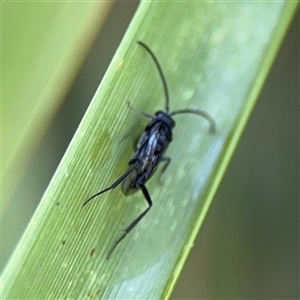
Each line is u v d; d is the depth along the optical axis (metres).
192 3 0.08
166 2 0.08
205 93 0.08
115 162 0.08
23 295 0.07
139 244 0.08
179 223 0.08
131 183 0.08
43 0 0.07
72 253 0.07
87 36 0.08
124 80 0.08
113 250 0.08
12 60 0.07
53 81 0.08
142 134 0.08
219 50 0.08
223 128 0.08
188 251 0.08
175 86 0.08
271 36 0.08
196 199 0.08
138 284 0.08
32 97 0.07
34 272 0.07
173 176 0.08
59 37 0.07
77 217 0.07
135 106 0.08
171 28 0.08
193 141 0.08
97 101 0.07
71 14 0.07
